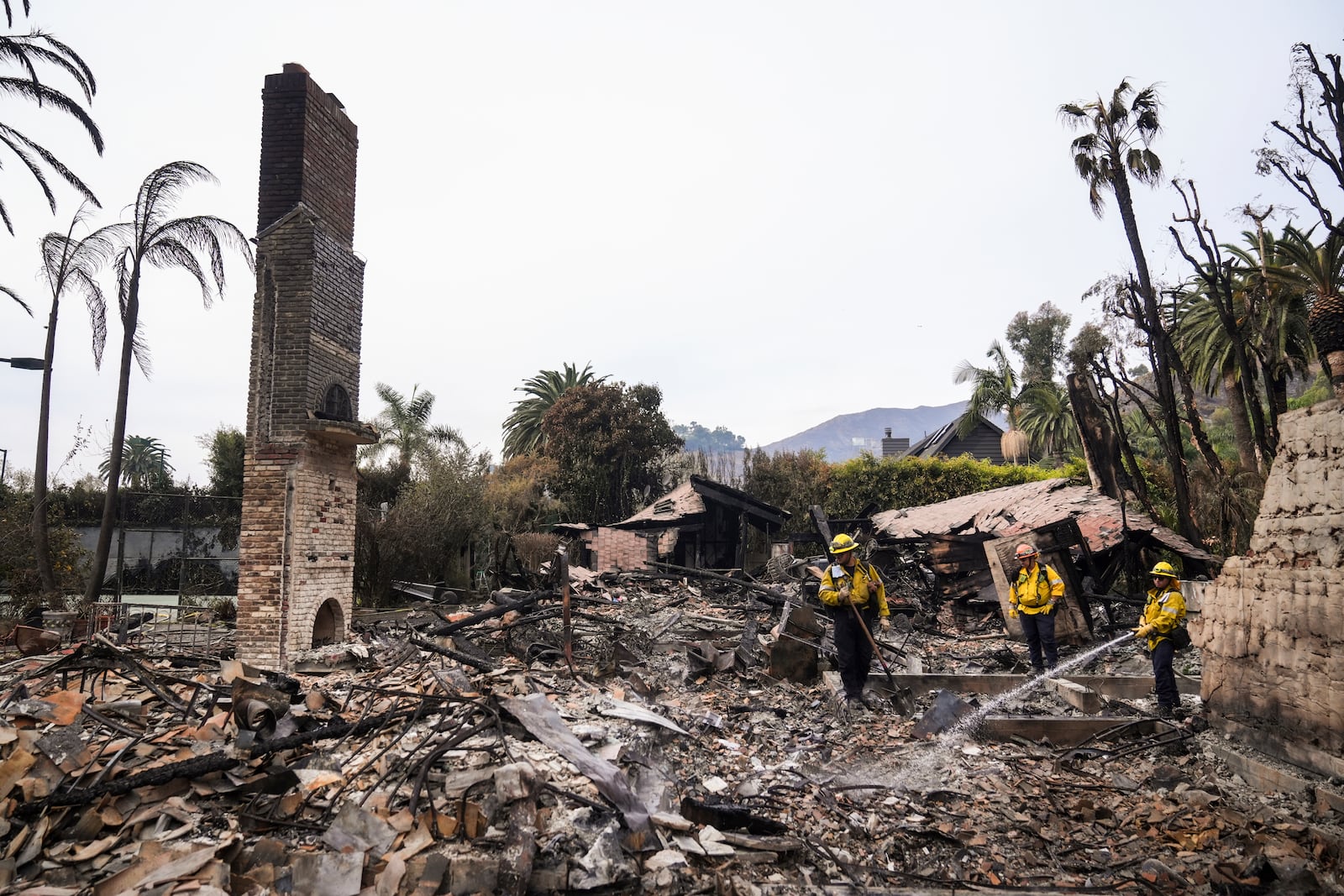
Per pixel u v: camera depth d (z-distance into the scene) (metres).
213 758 5.06
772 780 6.36
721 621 13.26
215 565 23.75
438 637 10.71
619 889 4.37
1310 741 6.28
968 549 16.50
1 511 17.50
